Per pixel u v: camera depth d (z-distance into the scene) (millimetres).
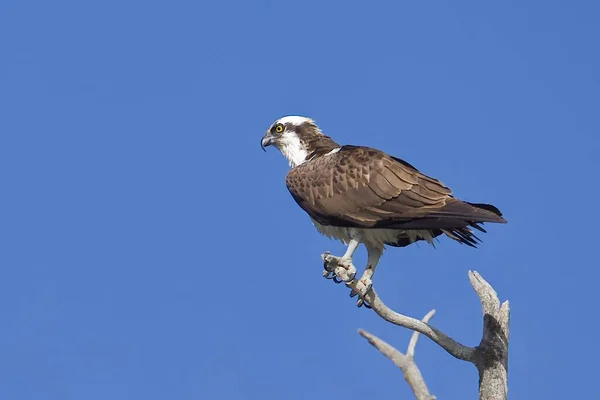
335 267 13289
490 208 13195
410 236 14508
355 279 13125
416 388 8648
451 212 13242
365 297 12961
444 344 12305
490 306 12422
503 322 12305
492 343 12227
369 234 14398
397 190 13930
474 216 12906
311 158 15680
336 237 15047
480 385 12273
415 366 8734
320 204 14484
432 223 13445
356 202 14172
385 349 8758
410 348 8867
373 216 14031
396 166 14242
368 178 14172
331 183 14461
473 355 12258
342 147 15133
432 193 13836
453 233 13703
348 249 14469
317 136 16234
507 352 12273
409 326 12438
